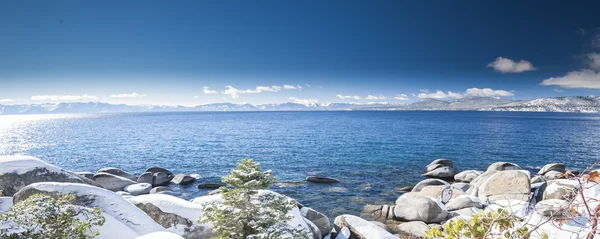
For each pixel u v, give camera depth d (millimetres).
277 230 9930
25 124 167125
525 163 42312
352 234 15984
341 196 26359
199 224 13273
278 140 68438
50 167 15719
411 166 39312
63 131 103188
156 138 74188
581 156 47094
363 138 70938
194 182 32281
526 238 3992
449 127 106812
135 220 12383
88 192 12578
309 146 57938
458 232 4570
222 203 10906
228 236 10242
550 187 17188
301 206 17641
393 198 25891
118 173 30812
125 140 70375
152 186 30594
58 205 8891
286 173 35625
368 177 33469
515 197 20078
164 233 8672
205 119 196000
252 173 10305
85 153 51719
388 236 15258
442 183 26938
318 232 15391
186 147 57938
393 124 127062
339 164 40625
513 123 132000
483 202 20469
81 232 8914
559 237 4625
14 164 14891
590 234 3043
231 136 78438
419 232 17172
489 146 56875
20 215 8164
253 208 10453
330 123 138625
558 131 88125
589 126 110062
